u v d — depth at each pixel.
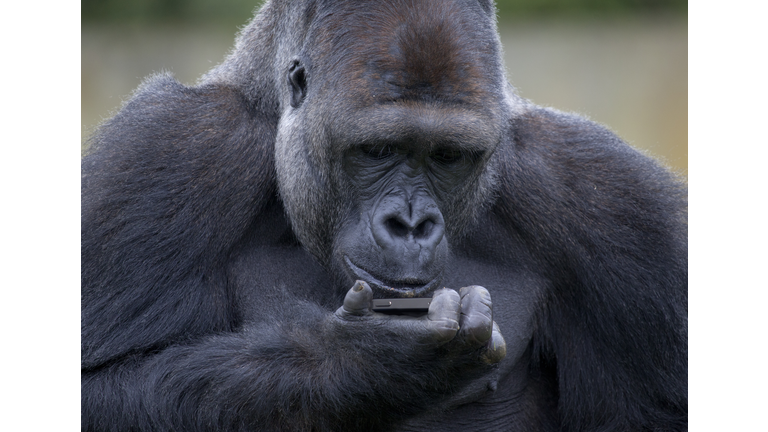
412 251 7.92
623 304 9.91
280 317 9.12
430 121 7.93
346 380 7.87
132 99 10.30
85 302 8.94
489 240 10.16
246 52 10.49
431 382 7.70
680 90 31.44
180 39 32.75
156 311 9.02
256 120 9.92
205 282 9.34
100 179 9.26
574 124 10.81
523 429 10.61
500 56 9.33
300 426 8.30
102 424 8.68
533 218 10.06
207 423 8.44
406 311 7.70
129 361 8.93
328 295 9.45
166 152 9.34
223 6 32.59
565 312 10.37
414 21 8.12
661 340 9.89
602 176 10.25
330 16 8.63
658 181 10.51
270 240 9.74
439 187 8.54
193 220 9.20
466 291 7.55
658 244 9.98
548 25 32.97
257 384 8.31
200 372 8.55
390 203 8.16
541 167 10.15
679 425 9.95
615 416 10.15
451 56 8.05
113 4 32.31
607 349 10.15
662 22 32.22
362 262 8.12
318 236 9.03
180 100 9.82
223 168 9.45
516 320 10.07
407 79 7.97
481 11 8.77
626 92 31.66
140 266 8.98
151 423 8.54
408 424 10.09
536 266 10.23
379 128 7.98
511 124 10.29
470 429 10.28
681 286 9.97
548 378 10.81
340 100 8.25
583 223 10.00
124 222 9.02
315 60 8.77
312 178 8.88
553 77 32.12
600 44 32.41
